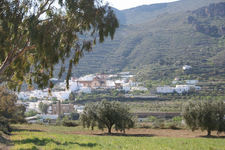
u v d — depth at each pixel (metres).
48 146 18.91
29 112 103.56
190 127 36.59
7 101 48.78
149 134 37.72
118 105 38.53
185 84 151.12
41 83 23.16
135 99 125.50
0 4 18.52
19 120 57.97
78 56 22.00
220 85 142.62
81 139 25.80
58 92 149.25
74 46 21.94
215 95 125.50
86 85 170.62
